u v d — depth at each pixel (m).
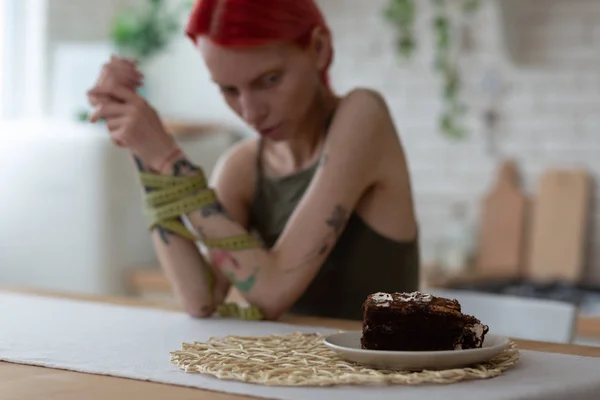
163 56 3.62
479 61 3.15
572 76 3.04
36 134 2.98
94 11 3.44
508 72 3.11
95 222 2.91
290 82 1.27
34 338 1.08
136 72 1.30
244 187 1.46
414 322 0.88
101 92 1.29
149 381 0.84
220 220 1.29
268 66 1.25
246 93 1.27
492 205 3.14
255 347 0.97
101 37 3.46
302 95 1.30
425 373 0.81
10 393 0.80
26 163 2.98
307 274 1.29
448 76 3.19
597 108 3.01
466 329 0.90
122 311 1.31
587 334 2.20
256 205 1.46
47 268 2.97
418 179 3.27
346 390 0.78
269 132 1.32
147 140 1.28
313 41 1.29
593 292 2.78
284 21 1.24
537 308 1.67
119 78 1.29
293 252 1.29
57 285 2.96
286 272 1.28
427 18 3.21
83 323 1.19
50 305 1.37
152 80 3.64
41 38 3.31
